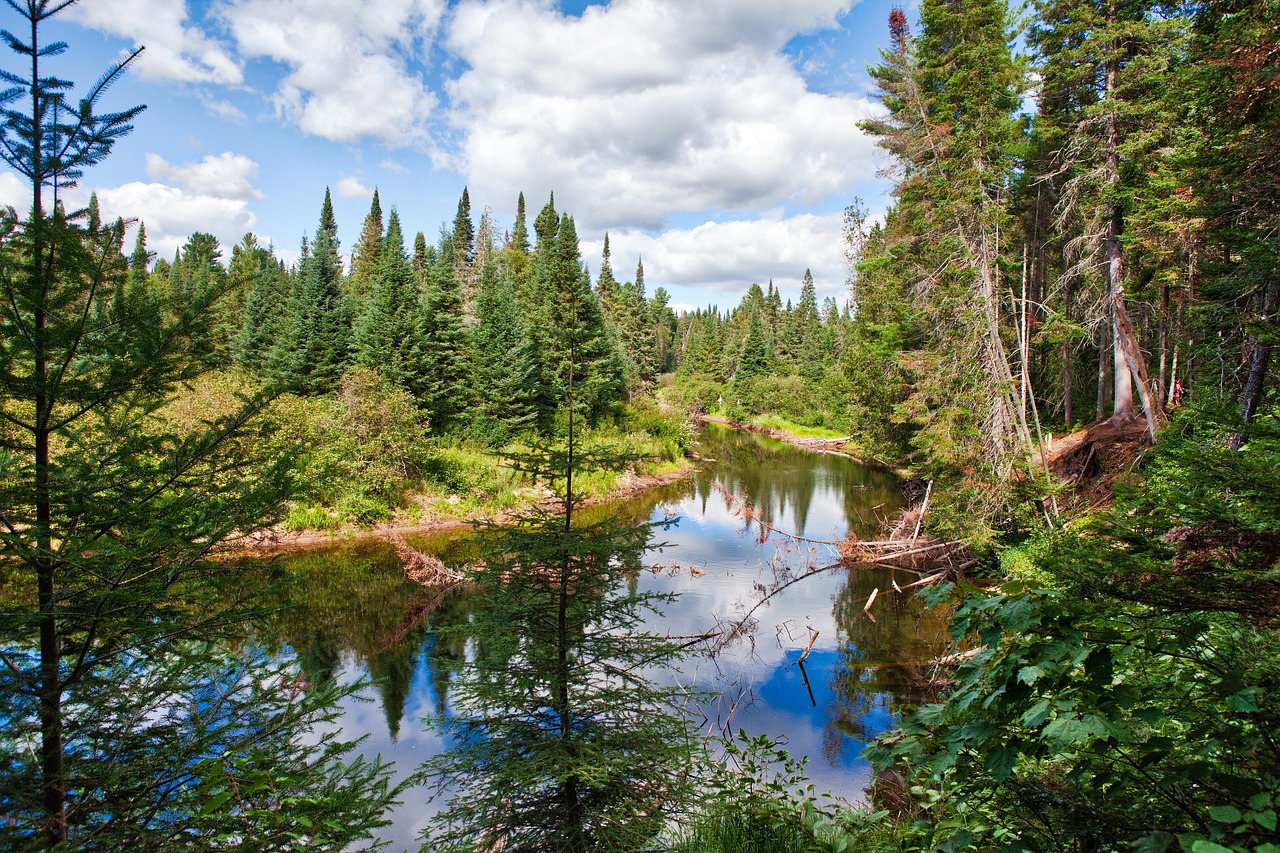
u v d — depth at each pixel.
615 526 6.52
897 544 19.03
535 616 6.34
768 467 38.12
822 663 12.73
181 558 3.69
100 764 3.44
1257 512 2.27
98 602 3.46
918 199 20.62
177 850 3.17
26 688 3.35
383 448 24.44
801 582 18.03
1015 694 2.29
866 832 4.60
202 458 3.93
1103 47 17.11
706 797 5.92
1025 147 18.72
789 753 9.52
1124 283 17.61
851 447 43.41
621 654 6.28
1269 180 8.82
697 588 17.44
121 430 3.76
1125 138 16.89
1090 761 2.42
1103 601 2.36
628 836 5.52
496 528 6.45
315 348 32.66
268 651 4.82
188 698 4.05
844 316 64.69
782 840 5.13
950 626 2.61
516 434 31.42
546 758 5.54
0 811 2.99
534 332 33.94
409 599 16.28
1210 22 10.41
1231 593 2.20
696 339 85.19
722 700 11.28
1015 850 2.43
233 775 2.97
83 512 3.46
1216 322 10.23
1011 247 21.39
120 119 3.57
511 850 5.58
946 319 18.44
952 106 17.98
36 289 3.31
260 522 3.98
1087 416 24.22
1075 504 15.31
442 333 32.53
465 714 6.65
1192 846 1.78
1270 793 1.80
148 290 3.75
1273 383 10.52
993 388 16.58
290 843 3.18
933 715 2.65
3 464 3.43
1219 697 2.31
